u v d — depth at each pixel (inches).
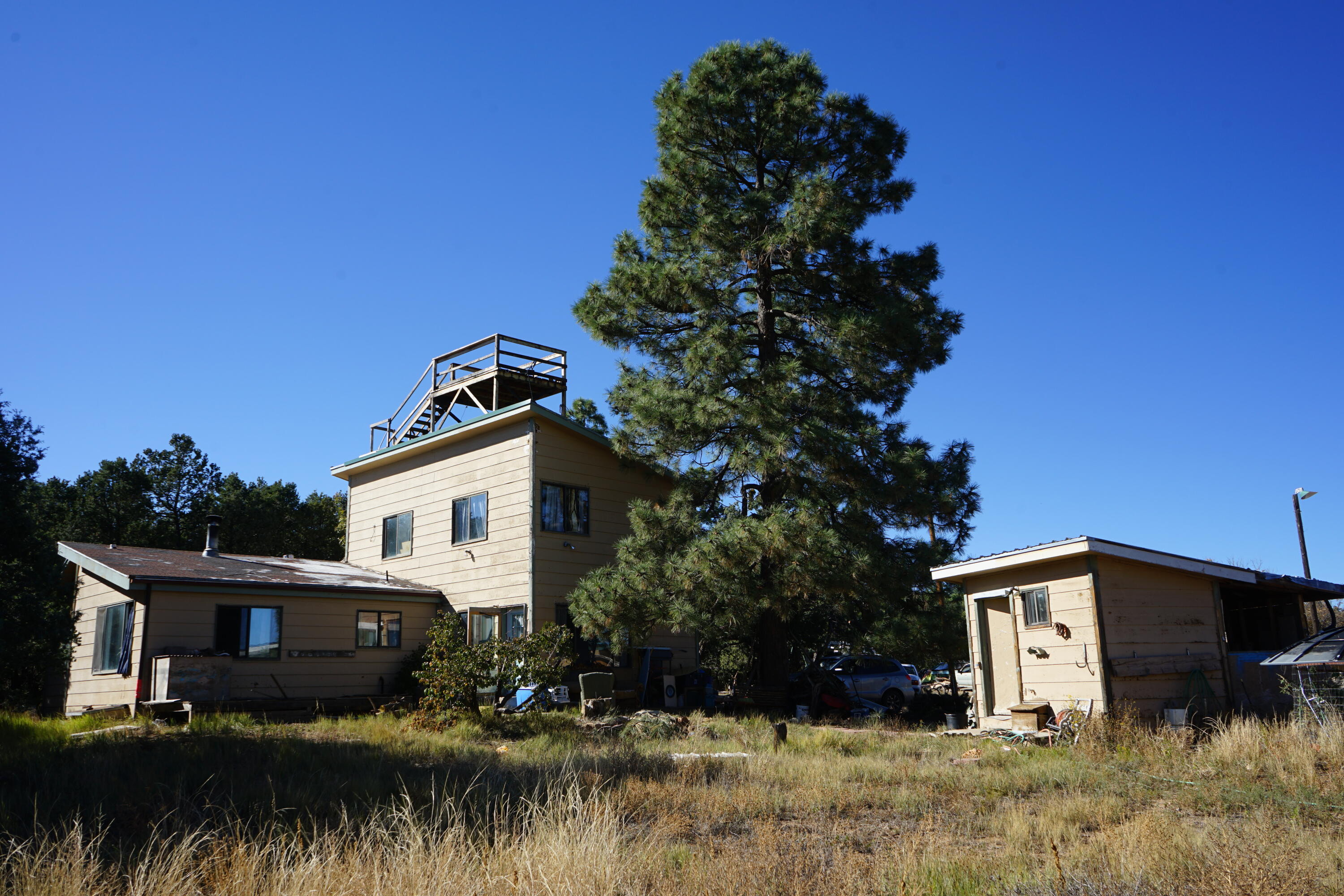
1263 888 223.5
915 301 841.5
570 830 255.0
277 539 1690.5
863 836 324.5
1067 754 490.9
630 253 898.7
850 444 784.3
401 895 220.5
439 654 695.7
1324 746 434.9
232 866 242.7
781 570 768.3
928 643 813.2
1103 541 578.6
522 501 894.4
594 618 794.8
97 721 674.8
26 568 712.4
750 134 874.8
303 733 605.0
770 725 677.3
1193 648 605.0
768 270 854.5
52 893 219.3
